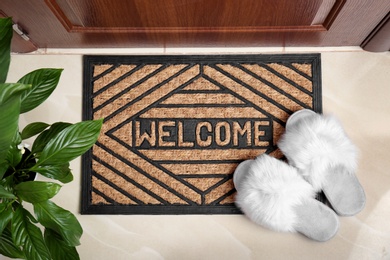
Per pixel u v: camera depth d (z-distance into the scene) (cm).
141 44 133
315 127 122
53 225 88
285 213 120
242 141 133
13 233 86
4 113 63
